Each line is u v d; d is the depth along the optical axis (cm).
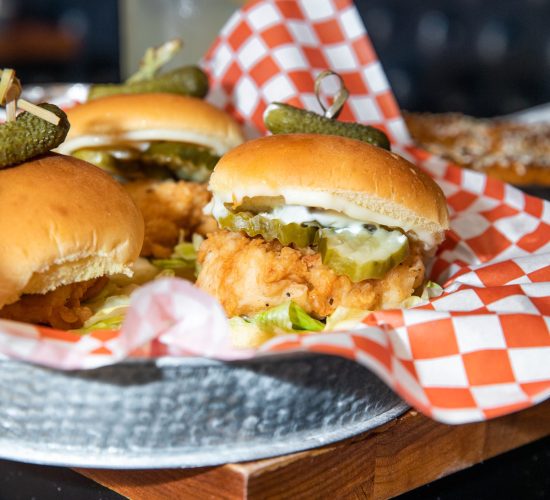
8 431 27
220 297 32
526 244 40
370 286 32
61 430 26
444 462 30
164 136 39
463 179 44
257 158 31
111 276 35
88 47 130
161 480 27
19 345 25
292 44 48
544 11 115
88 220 30
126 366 25
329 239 31
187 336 25
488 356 28
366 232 32
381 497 29
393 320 29
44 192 30
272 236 32
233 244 32
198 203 40
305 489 26
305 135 32
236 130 41
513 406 27
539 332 28
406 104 120
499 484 31
